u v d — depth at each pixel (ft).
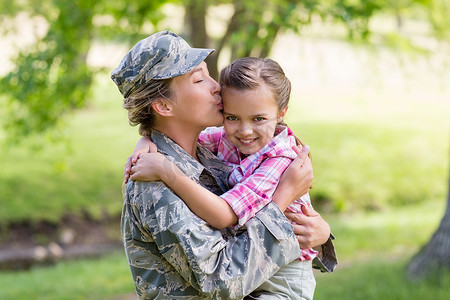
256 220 9.28
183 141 9.82
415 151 60.95
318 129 67.72
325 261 11.05
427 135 66.13
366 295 25.64
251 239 9.12
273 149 9.88
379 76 33.27
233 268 8.98
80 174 52.16
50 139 35.12
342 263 32.63
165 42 9.34
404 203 51.75
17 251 41.19
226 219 9.17
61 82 31.63
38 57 30.58
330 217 47.96
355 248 36.27
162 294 9.39
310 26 27.71
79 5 30.63
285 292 10.00
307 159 9.90
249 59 9.89
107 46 39.09
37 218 43.83
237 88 9.58
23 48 31.71
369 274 28.53
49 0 33.14
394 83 91.09
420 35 36.06
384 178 54.44
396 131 67.46
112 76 9.64
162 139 9.72
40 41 31.53
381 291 25.63
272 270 9.23
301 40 30.25
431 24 34.09
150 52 9.29
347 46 34.58
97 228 44.96
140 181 9.26
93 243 43.47
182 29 35.37
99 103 77.20
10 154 55.36
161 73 9.31
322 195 50.14
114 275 32.86
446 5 32.83
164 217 8.98
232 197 9.25
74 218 44.98
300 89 88.22
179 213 8.98
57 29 31.01
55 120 33.47
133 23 30.60
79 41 31.91
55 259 40.73
